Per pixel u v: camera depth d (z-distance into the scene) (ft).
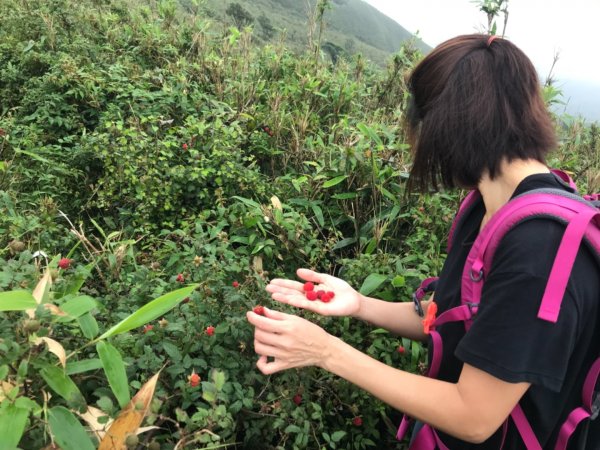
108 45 16.22
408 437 6.32
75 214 10.71
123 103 12.63
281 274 8.30
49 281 4.30
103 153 10.34
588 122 16.71
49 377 3.61
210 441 4.27
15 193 9.70
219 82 14.83
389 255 8.51
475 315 3.51
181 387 4.79
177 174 9.98
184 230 8.73
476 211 4.19
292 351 3.95
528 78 3.38
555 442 3.62
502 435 3.70
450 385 3.63
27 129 11.80
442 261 8.53
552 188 3.35
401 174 10.26
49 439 3.68
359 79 18.84
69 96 13.02
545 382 3.06
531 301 3.03
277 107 13.51
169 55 16.48
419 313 5.15
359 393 6.10
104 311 5.76
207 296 5.94
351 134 12.00
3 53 15.08
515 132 3.33
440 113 3.41
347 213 10.40
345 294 5.07
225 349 5.51
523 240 3.13
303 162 11.48
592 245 3.10
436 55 3.56
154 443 3.99
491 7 9.95
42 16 16.01
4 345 3.42
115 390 3.73
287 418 5.29
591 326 3.24
